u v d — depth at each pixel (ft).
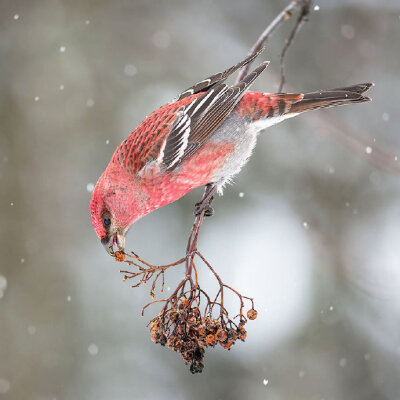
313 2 24.00
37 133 43.83
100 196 24.07
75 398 39.52
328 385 38.19
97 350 40.70
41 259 42.24
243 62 24.00
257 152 42.80
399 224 41.83
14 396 39.73
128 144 24.50
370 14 45.93
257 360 38.91
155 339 18.85
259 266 40.60
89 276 42.29
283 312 39.63
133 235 41.52
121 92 45.01
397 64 45.34
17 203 42.80
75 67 45.24
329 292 40.16
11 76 44.75
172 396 39.17
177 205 41.32
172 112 24.82
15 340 40.75
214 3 48.19
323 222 41.83
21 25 45.70
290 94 24.94
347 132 32.40
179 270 40.70
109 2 46.73
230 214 41.60
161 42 46.42
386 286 39.63
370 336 39.32
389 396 37.91
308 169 42.98
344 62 45.29
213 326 18.74
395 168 32.01
